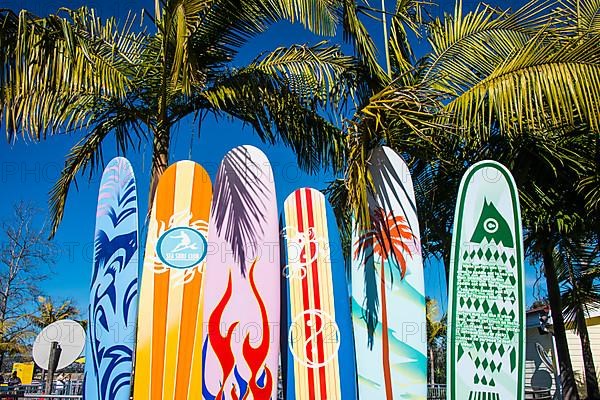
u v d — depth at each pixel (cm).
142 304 490
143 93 598
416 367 457
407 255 478
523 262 450
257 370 461
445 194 618
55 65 477
